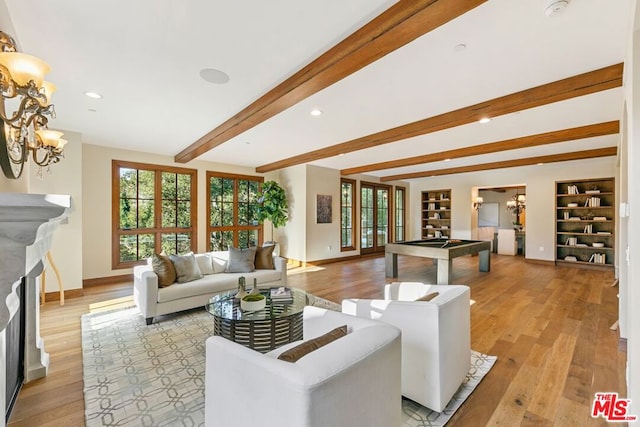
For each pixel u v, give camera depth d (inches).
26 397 80.1
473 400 78.5
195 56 88.9
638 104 61.0
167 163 231.0
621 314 109.7
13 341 78.0
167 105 127.2
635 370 58.7
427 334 72.7
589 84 98.6
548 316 140.0
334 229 299.7
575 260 271.0
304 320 76.9
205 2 66.0
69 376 90.5
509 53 87.0
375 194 355.3
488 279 218.2
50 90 66.7
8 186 65.9
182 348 108.7
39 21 72.4
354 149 191.3
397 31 69.4
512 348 107.0
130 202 215.5
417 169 309.0
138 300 143.0
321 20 72.6
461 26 74.2
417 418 71.7
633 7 60.6
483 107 123.4
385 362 51.5
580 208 272.8
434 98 119.9
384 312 80.7
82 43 81.9
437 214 382.0
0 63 48.9
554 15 69.6
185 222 242.5
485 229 379.9
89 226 197.3
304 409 39.1
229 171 267.4
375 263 291.3
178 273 147.0
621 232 124.1
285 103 111.7
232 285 156.2
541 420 71.0
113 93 115.0
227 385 50.8
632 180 61.4
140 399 79.6
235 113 136.1
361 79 103.3
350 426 44.7
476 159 252.8
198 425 70.1
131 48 84.6
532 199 296.2
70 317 139.9
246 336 100.2
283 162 250.5
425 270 253.1
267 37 79.4
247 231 283.3
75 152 169.3
